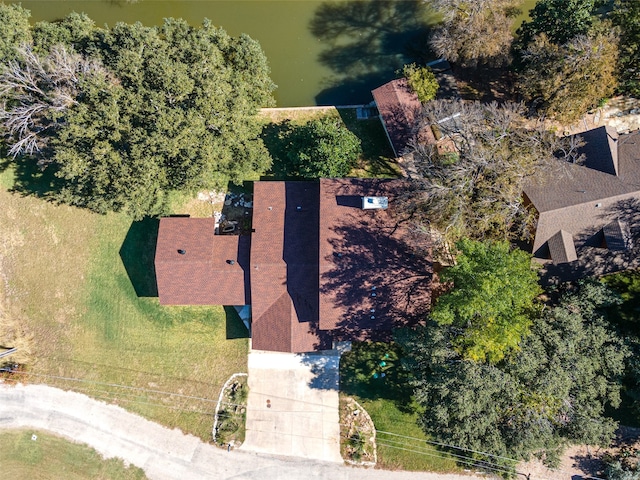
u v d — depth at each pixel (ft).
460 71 145.59
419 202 124.98
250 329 141.18
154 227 144.77
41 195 148.15
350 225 127.85
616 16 127.85
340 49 151.02
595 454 134.10
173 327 143.84
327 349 133.90
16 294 147.84
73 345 145.79
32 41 130.41
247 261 133.28
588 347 119.03
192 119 119.14
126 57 118.73
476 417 112.78
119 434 142.82
